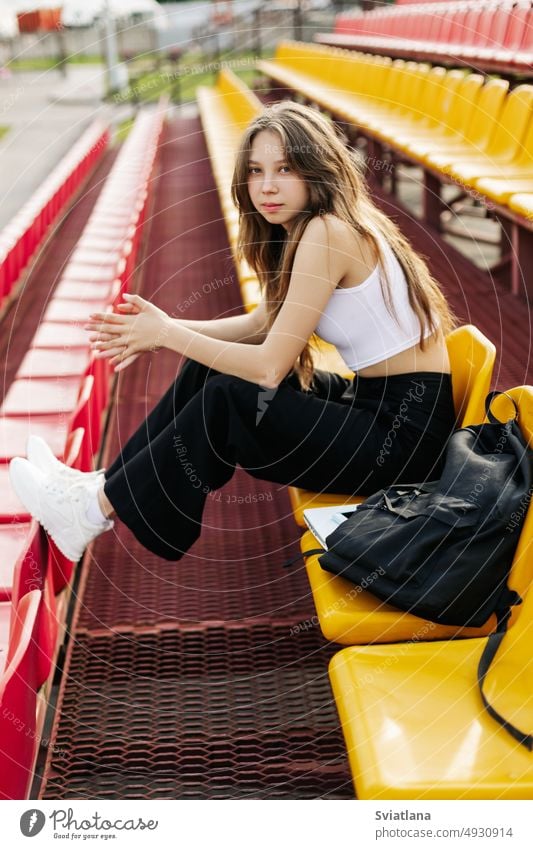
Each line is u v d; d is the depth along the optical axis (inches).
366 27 489.7
